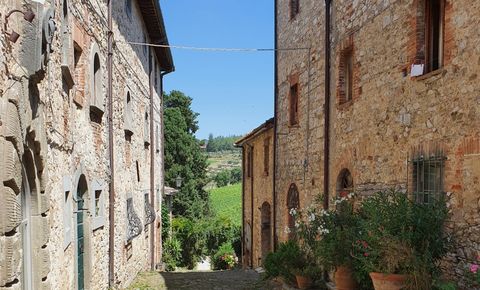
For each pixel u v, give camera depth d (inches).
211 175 3102.9
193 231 968.3
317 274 313.6
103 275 309.3
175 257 837.2
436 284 179.0
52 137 185.5
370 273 199.3
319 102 368.5
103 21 309.7
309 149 390.0
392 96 251.9
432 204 197.9
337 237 253.0
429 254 182.1
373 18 277.3
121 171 371.2
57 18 195.2
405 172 236.1
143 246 500.1
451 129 198.1
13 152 120.8
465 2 189.5
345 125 316.8
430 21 226.4
